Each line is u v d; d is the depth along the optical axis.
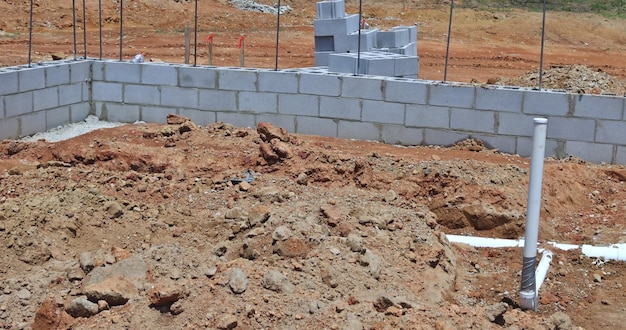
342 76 13.19
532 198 7.68
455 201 10.34
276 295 6.97
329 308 6.81
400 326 6.56
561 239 9.89
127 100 14.45
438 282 8.08
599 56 26.38
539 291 8.36
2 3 26.08
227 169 11.19
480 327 6.80
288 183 10.30
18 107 13.05
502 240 9.64
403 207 9.81
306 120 13.59
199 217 9.31
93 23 26.59
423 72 21.72
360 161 11.23
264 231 8.32
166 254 7.73
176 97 14.16
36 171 10.38
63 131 13.90
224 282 7.02
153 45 23.70
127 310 6.78
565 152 12.45
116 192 9.90
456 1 33.94
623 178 11.73
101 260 7.75
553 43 28.66
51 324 6.77
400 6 32.91
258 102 13.75
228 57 22.36
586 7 33.62
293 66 21.41
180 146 12.36
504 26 29.97
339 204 9.30
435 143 13.02
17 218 8.34
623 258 9.11
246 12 30.42
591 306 8.23
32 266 7.89
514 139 12.62
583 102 12.16
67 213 8.66
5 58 19.03
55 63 14.03
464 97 12.67
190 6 29.62
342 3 17.05
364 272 7.61
